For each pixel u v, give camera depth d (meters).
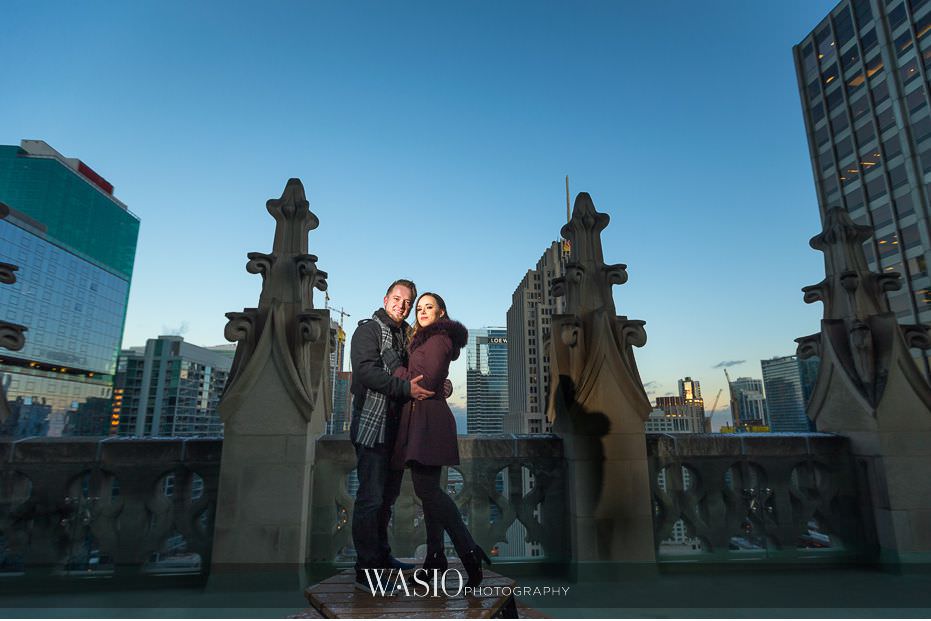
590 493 4.87
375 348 3.28
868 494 5.12
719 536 5.18
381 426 3.30
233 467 4.54
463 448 5.19
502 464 5.20
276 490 4.52
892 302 61.22
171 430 172.88
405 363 3.46
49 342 159.38
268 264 5.04
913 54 59.28
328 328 5.15
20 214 149.50
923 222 57.31
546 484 5.16
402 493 5.03
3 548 4.45
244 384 4.66
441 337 3.24
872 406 5.05
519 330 168.62
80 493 4.65
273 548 4.42
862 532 5.14
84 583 4.44
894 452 4.95
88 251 183.38
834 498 5.27
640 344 5.27
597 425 5.00
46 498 4.56
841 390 5.42
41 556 4.46
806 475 5.39
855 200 67.50
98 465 4.68
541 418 154.75
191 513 4.67
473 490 5.12
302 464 4.57
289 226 5.23
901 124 60.38
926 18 57.56
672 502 5.25
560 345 5.34
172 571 4.56
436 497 3.08
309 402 4.65
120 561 4.54
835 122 71.31
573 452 4.96
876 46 64.00
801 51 78.12
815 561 5.07
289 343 4.81
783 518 5.25
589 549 4.77
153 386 175.25
